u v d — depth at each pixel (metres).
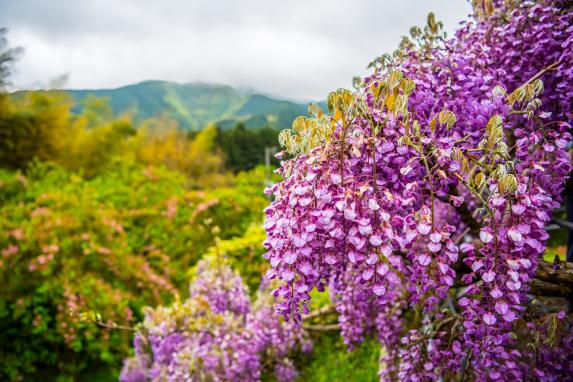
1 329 4.50
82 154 13.47
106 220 5.16
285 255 1.03
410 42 1.51
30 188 6.26
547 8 1.45
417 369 1.68
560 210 2.59
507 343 1.40
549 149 1.20
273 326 3.34
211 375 2.82
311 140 1.12
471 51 1.52
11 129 11.13
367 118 1.10
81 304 4.26
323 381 3.44
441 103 1.34
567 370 1.40
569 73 1.31
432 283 1.07
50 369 4.73
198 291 3.39
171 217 6.75
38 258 4.32
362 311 2.38
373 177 1.04
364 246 1.02
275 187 1.13
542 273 1.40
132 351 4.58
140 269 5.18
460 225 2.66
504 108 1.28
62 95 12.18
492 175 1.02
